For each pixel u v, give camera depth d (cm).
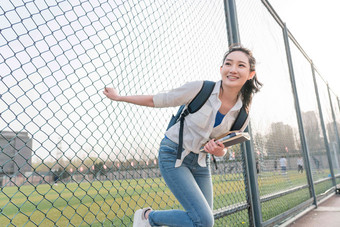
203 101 171
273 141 495
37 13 154
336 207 579
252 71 185
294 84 664
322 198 714
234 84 174
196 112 174
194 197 168
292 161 571
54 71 157
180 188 172
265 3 534
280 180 496
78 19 174
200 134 176
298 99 662
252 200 340
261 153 433
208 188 197
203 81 176
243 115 185
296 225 422
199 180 196
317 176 802
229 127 185
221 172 311
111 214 526
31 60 148
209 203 195
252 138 362
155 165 232
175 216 173
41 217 536
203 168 195
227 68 175
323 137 972
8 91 138
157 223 182
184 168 181
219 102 172
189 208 167
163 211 181
